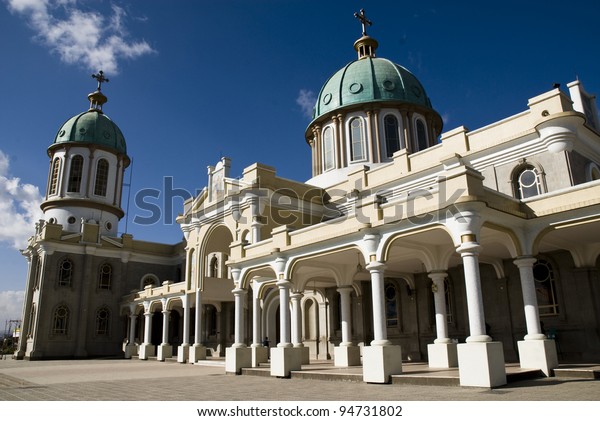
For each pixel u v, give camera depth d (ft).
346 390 35.53
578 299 49.08
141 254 132.05
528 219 42.34
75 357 114.21
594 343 47.29
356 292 71.36
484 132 59.72
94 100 147.23
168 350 98.17
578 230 42.29
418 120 93.30
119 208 135.95
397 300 67.62
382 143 89.45
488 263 55.83
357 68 97.04
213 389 39.70
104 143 136.67
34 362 99.35
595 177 54.44
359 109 92.12
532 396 27.94
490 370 32.89
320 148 95.96
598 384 32.50
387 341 40.88
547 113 53.16
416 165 67.92
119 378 53.06
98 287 122.72
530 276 41.68
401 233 41.42
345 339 57.31
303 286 64.54
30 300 121.60
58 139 135.85
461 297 60.49
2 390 41.65
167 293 99.45
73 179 132.26
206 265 92.63
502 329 54.65
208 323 105.19
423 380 36.81
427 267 50.39
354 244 45.75
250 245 60.59
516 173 54.95
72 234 120.67
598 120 63.82
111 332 121.90
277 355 51.08
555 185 51.01
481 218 38.04
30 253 127.75
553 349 40.32
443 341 48.60
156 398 33.99
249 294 88.28
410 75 98.32
